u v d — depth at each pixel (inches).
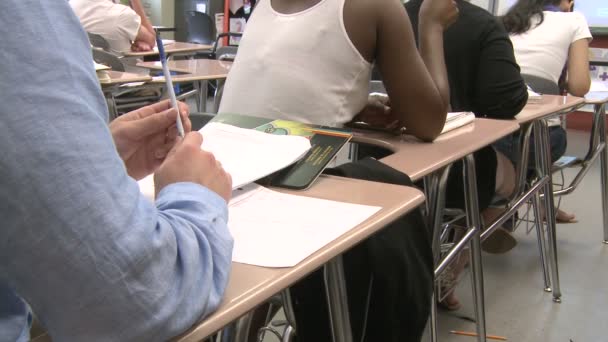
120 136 28.5
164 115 29.0
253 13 54.1
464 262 73.5
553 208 86.1
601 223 118.3
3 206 14.1
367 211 26.9
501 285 89.4
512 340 74.2
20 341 17.4
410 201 29.1
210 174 21.0
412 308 36.5
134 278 15.4
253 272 20.8
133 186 16.6
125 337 15.6
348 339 30.7
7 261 14.7
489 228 67.2
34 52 14.5
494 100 70.7
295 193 30.1
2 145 13.9
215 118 42.4
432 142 49.0
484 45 71.5
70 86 15.1
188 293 17.0
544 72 108.3
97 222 14.8
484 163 66.2
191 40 214.8
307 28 47.6
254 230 24.4
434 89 47.6
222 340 34.7
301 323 37.5
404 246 35.9
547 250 96.2
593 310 82.9
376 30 47.1
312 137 36.8
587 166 101.6
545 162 84.6
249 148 33.6
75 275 14.6
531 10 111.1
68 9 15.8
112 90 81.7
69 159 14.6
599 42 195.3
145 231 15.8
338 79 47.7
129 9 134.0
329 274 29.7
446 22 53.7
